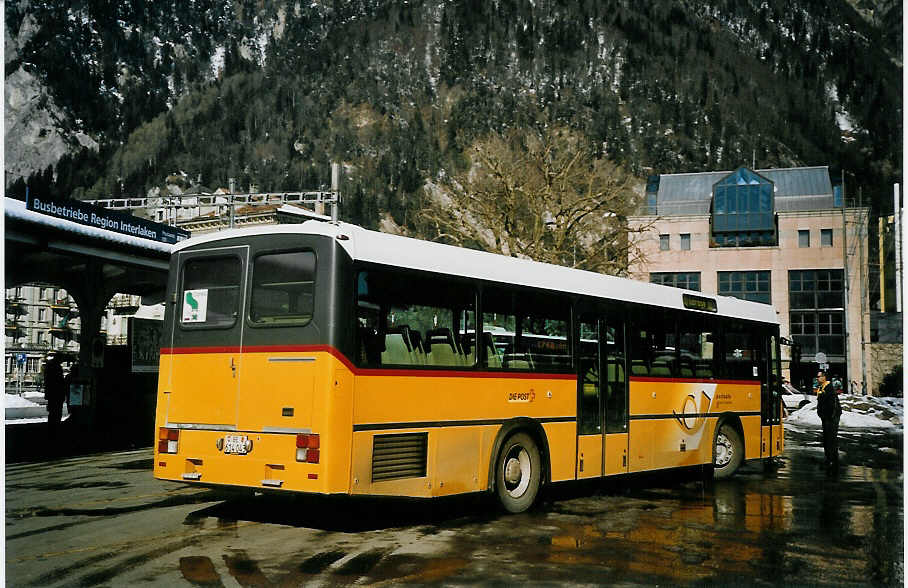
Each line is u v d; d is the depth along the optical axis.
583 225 40.00
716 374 14.69
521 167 38.84
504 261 10.82
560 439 11.32
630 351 12.76
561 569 7.48
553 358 11.37
